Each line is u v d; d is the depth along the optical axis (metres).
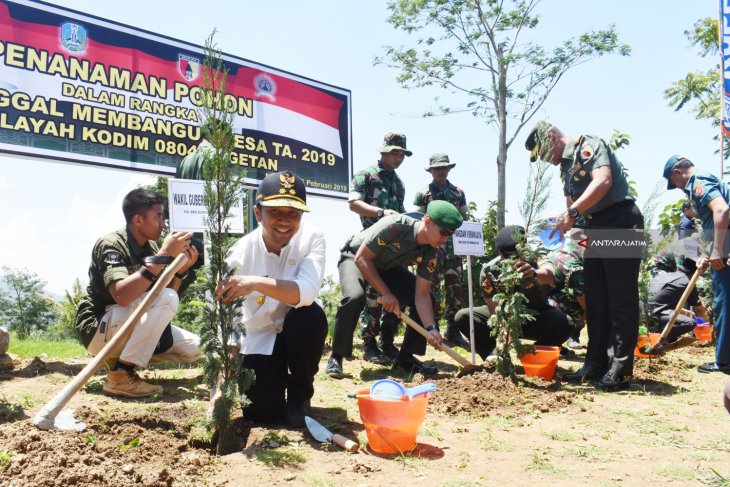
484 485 2.72
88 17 6.46
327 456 3.05
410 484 2.71
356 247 5.56
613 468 3.00
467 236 5.92
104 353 3.23
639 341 6.18
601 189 4.69
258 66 7.84
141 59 6.83
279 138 8.02
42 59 6.14
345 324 5.27
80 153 6.36
